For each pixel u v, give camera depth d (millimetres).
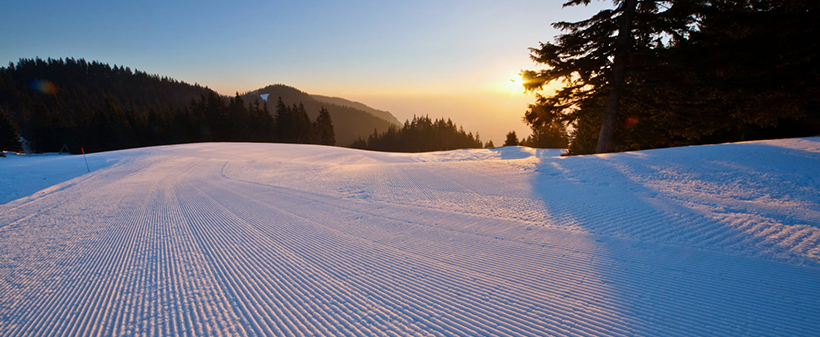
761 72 14016
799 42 12805
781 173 8414
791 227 5555
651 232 5867
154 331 3629
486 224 6941
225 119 75125
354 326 3551
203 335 3514
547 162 13242
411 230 6848
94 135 67438
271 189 13000
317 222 7887
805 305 3479
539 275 4508
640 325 3301
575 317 3498
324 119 97188
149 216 9414
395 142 106062
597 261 4855
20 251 6867
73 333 3695
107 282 5023
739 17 14094
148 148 36406
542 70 17812
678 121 16516
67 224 9016
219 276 5016
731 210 6598
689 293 3844
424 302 3969
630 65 16141
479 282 4402
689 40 15617
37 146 70188
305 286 4547
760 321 3258
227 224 8094
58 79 145875
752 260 4574
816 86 13086
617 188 8977
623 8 16141
